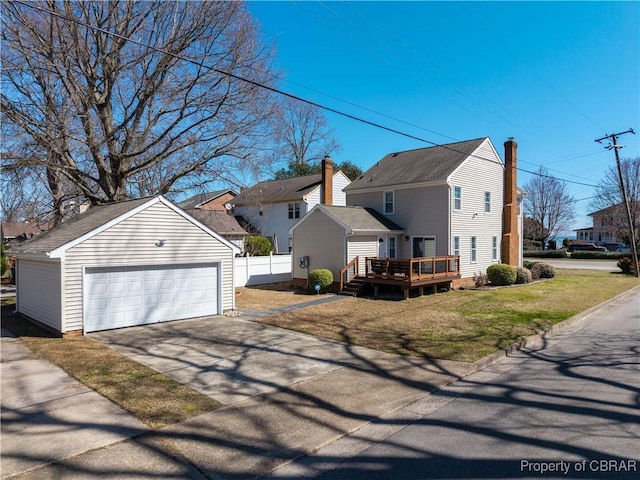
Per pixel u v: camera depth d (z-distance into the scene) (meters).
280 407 6.25
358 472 4.38
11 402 6.40
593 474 4.20
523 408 6.08
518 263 26.84
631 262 29.62
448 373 7.92
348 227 19.53
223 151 18.70
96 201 17.66
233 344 10.21
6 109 14.76
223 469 4.48
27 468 4.46
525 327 11.80
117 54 16.61
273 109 19.28
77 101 16.45
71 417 5.84
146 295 12.58
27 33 15.04
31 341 10.48
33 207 17.94
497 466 4.41
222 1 17.20
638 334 11.16
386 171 25.39
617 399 6.35
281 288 21.45
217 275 14.22
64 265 10.96
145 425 5.58
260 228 36.34
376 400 6.56
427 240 21.97
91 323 11.48
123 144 17.86
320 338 10.83
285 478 4.30
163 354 9.27
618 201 46.19
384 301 16.88
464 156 22.44
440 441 5.06
